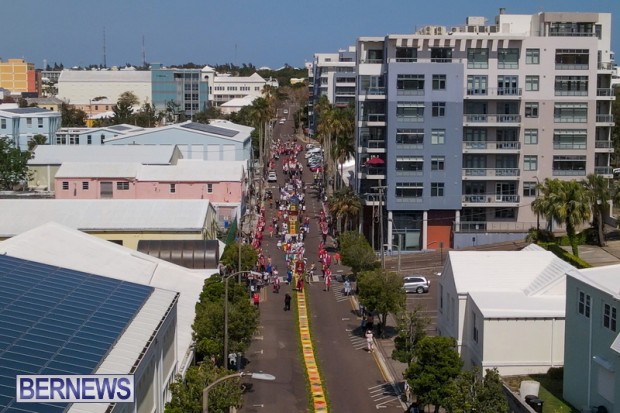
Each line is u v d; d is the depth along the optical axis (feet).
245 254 268.41
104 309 148.05
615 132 484.74
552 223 358.02
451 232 368.68
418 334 183.62
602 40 391.65
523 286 196.54
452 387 155.02
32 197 383.86
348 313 266.57
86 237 232.32
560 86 363.35
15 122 594.65
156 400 145.18
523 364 178.40
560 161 366.63
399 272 295.69
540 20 388.98
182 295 218.18
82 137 594.65
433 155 361.30
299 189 522.06
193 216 299.79
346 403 184.03
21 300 141.38
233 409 173.99
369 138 372.17
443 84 357.61
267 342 231.50
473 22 407.23
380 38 369.50
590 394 154.61
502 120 361.92
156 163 430.61
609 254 309.42
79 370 118.11
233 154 501.15
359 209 365.81
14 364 115.03
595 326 153.07
